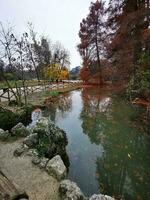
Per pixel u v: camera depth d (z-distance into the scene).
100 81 37.22
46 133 6.90
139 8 16.69
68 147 8.01
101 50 36.66
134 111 13.20
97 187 5.39
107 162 6.76
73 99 21.78
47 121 7.44
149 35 14.25
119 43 18.86
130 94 16.27
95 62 38.16
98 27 36.62
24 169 5.34
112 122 11.36
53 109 16.08
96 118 12.64
